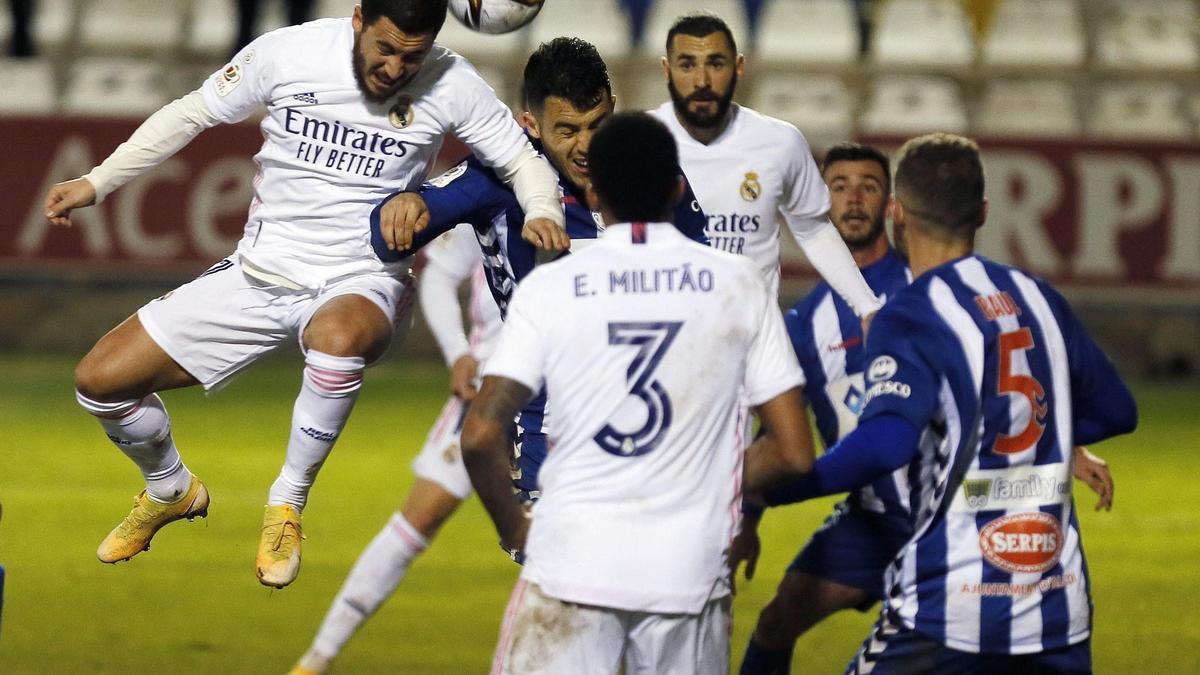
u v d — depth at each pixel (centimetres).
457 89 1420
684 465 1149
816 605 1655
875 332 1225
